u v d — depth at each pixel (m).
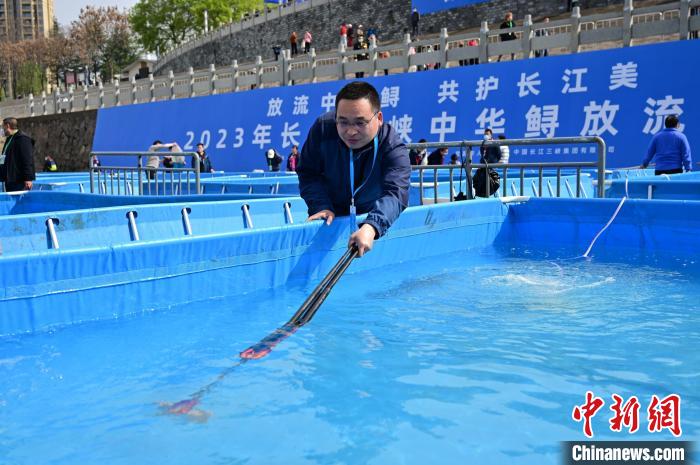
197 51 48.44
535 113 15.35
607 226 5.23
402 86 17.81
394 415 1.99
